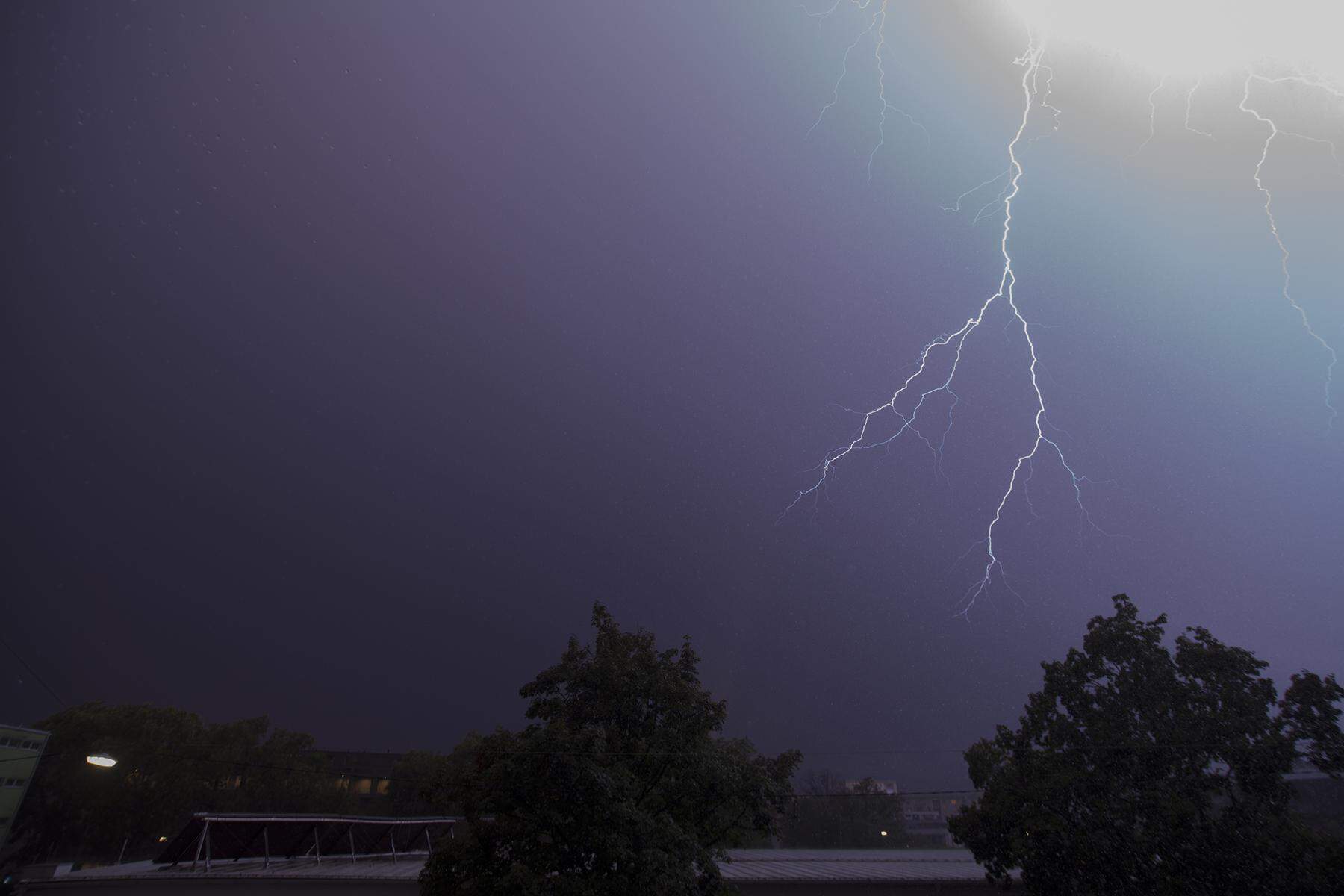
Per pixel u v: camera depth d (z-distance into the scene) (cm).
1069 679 1577
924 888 1756
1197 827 1327
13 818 3044
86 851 3228
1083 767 1467
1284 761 1316
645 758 1270
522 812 1107
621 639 1406
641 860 1067
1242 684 1426
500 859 1107
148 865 1978
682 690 1339
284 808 3575
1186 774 1388
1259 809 1337
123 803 3241
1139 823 1375
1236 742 1361
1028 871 1448
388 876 1702
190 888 1767
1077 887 1389
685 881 1089
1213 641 1495
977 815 1588
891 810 3183
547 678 1359
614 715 1326
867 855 2327
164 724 3525
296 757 3753
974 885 1767
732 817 1371
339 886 1714
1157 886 1309
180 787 3353
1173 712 1445
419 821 2272
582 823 1105
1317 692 1362
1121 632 1549
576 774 1113
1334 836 1299
